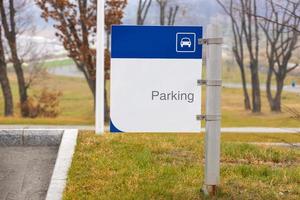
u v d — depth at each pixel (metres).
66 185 5.99
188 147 7.68
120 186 5.97
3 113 31.78
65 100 36.84
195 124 5.77
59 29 25.33
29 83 30.00
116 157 6.90
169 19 29.78
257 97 33.25
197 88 5.75
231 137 15.81
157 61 5.73
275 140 14.33
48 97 29.78
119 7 24.05
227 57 40.16
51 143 7.72
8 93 29.62
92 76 25.75
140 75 5.73
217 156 5.70
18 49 30.05
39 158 7.18
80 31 25.50
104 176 6.24
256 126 23.53
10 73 39.03
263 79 43.06
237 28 32.75
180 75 5.74
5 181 6.43
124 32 5.71
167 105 5.75
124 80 5.73
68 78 45.78
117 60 5.72
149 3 29.02
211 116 5.65
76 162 6.64
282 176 6.42
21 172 6.69
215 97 5.63
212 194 5.71
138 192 5.80
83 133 8.06
